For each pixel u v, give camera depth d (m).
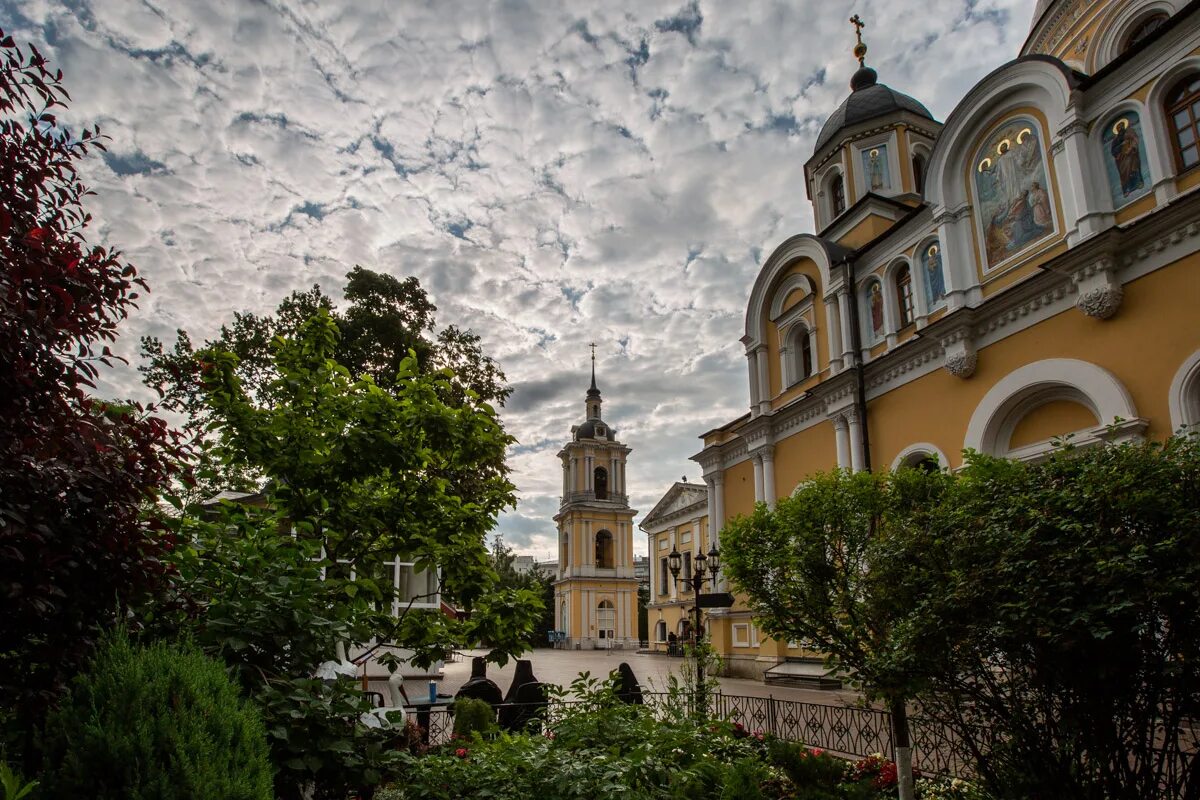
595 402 69.44
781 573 8.04
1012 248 14.62
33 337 3.37
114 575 3.80
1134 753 4.75
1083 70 17.72
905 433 16.80
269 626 4.53
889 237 18.11
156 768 2.70
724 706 13.30
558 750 5.09
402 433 6.97
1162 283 11.66
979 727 5.85
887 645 5.82
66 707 2.87
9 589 3.17
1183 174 11.71
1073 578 4.51
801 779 6.83
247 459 6.91
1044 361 13.39
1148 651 4.41
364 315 23.47
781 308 22.30
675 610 44.56
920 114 23.23
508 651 7.16
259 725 3.20
